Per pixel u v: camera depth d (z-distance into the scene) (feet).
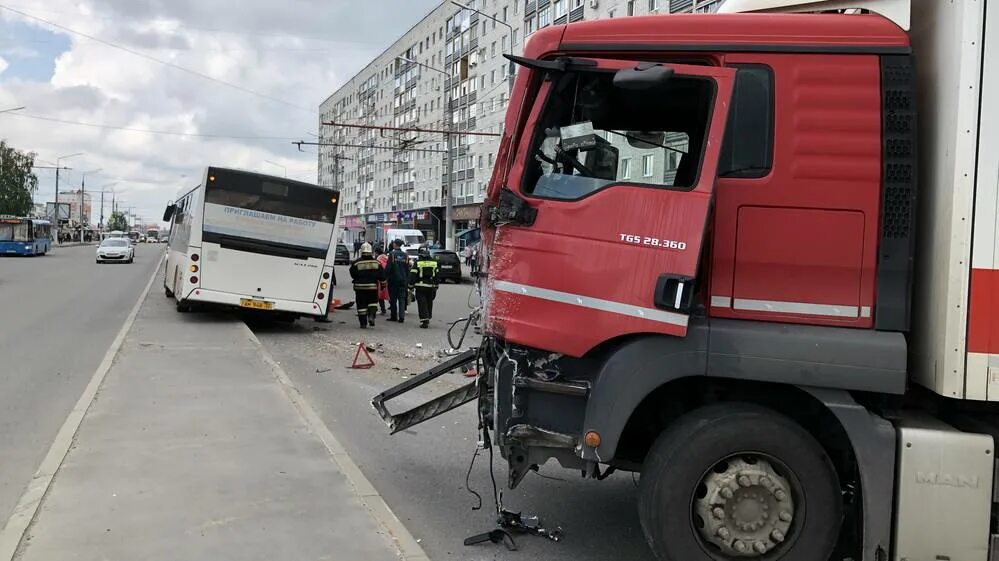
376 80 321.93
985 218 10.23
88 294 67.21
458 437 21.38
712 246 11.29
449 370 16.33
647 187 11.28
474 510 15.58
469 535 14.24
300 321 53.11
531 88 12.28
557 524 14.96
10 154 251.80
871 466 10.71
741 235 11.25
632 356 11.25
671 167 11.48
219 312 50.08
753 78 11.30
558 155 11.85
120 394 23.15
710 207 10.94
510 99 12.41
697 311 11.35
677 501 11.16
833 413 10.86
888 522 10.68
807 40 11.19
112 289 73.92
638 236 11.19
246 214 44.32
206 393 23.62
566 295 11.53
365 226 298.97
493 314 12.12
